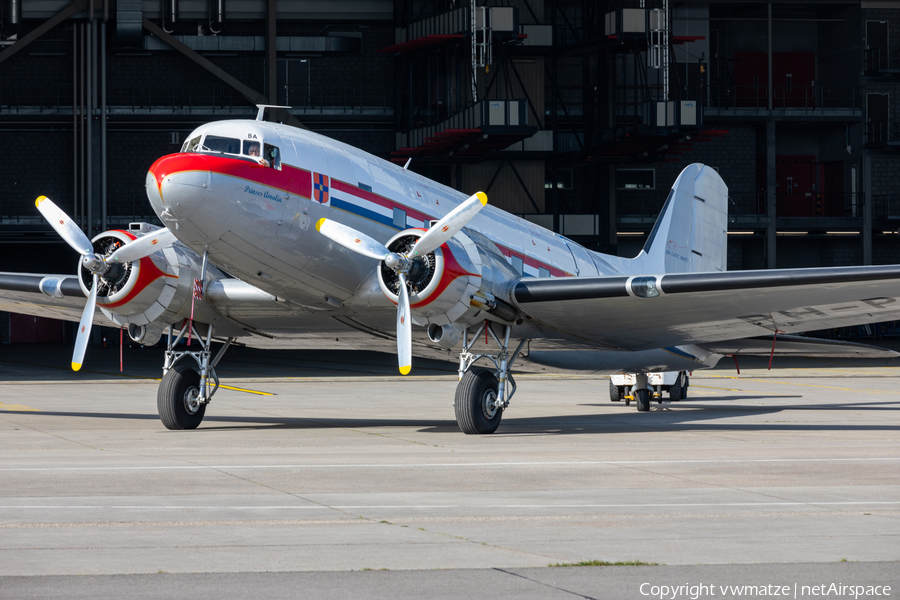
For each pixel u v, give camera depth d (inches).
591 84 5009.8
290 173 1396.4
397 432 1560.0
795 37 5570.9
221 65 5118.1
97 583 593.3
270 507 855.7
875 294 1403.8
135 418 1845.5
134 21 4862.2
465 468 1106.7
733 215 5334.6
